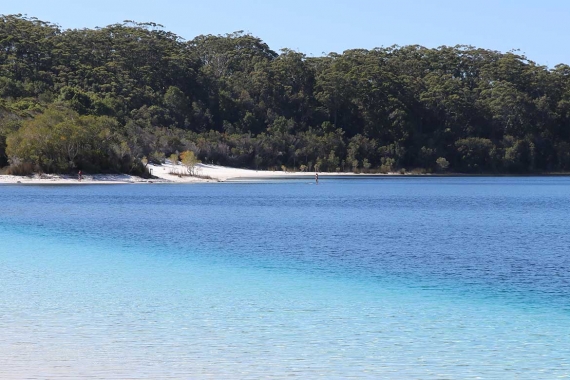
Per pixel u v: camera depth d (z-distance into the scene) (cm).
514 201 9994
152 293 2589
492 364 1691
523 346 1866
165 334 1933
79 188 11131
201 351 1764
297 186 14125
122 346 1795
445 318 2212
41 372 1567
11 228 5300
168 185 13212
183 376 1560
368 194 11550
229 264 3453
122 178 12988
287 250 4078
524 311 2339
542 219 6788
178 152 17162
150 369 1605
